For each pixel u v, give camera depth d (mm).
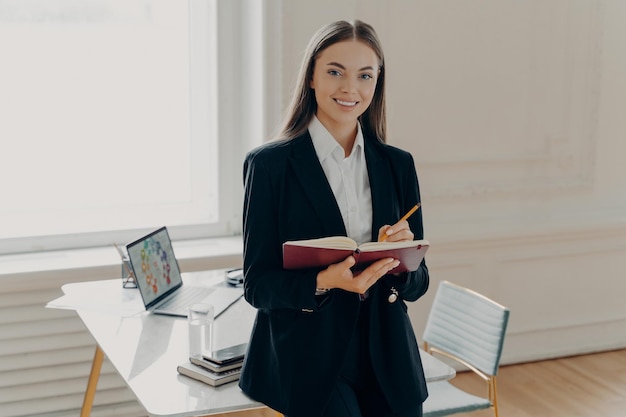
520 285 4766
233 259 4121
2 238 4082
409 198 2344
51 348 3848
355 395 2242
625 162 4965
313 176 2172
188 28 4340
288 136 2250
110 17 4195
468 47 4520
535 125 4742
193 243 4340
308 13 4145
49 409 3900
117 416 4000
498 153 4688
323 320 2160
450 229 4547
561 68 4730
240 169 4480
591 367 4770
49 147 4172
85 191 4262
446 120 4543
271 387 2219
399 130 4457
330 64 2162
